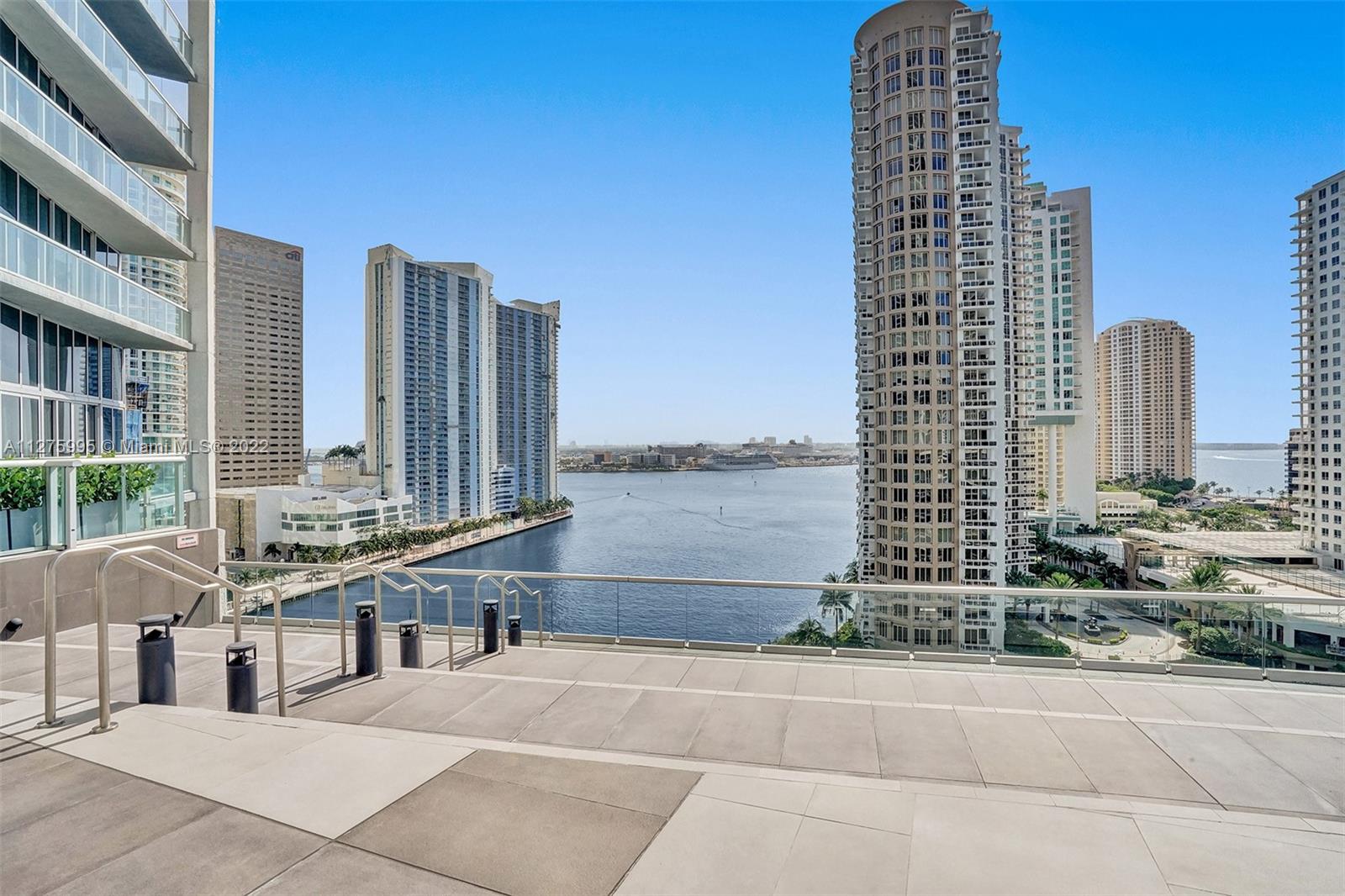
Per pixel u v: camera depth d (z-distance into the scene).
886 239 83.44
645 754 5.48
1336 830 3.67
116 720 5.06
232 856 3.33
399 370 135.62
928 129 80.88
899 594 8.45
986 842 3.55
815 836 3.60
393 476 136.75
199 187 16.98
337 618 10.62
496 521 155.25
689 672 7.95
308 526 103.19
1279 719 6.23
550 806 3.90
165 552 5.33
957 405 80.31
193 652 8.96
